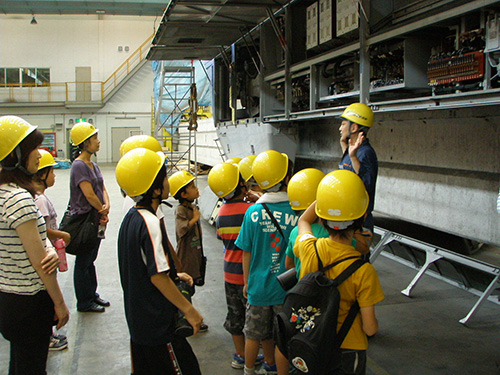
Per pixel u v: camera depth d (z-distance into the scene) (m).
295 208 2.40
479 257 5.37
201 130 15.75
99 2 21.56
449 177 4.63
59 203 10.52
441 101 3.56
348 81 5.43
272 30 7.02
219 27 7.14
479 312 3.84
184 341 2.09
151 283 1.99
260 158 2.61
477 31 3.44
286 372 2.11
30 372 2.06
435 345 3.26
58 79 25.14
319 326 1.70
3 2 21.27
